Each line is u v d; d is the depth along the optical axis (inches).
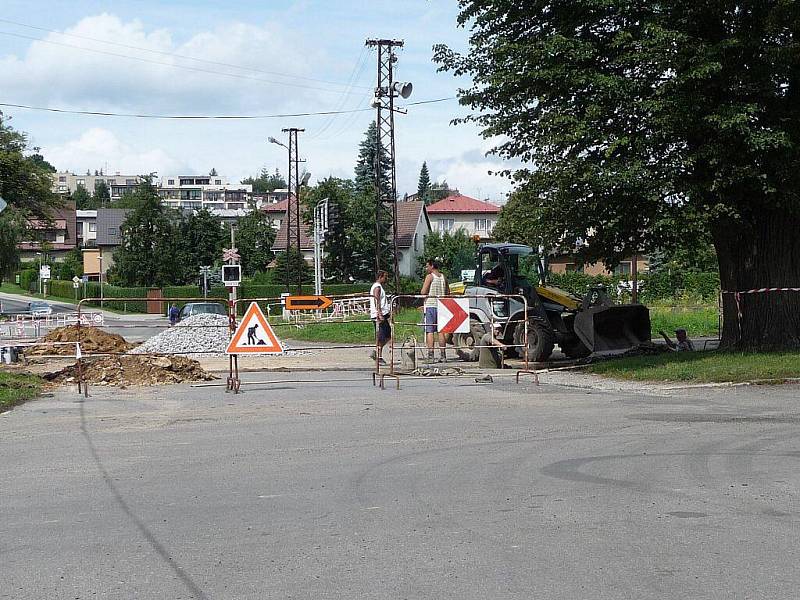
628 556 232.8
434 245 3223.4
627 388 623.5
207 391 634.8
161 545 248.8
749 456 364.8
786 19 641.6
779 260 737.0
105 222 4340.6
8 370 778.8
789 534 252.4
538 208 757.3
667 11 678.5
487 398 573.0
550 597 202.1
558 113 706.8
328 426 463.2
